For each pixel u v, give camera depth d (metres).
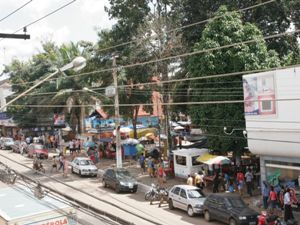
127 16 38.94
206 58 29.33
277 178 24.80
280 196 23.83
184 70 36.62
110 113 45.38
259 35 29.23
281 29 36.47
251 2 35.00
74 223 12.08
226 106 29.36
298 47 37.31
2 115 73.00
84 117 50.91
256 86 25.14
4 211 11.73
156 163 37.47
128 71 39.19
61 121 57.44
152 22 36.12
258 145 25.39
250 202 26.17
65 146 50.72
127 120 49.16
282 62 32.25
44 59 54.44
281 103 23.77
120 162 34.69
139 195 30.61
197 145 37.00
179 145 41.38
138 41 36.00
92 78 43.88
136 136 46.75
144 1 38.56
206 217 23.67
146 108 44.59
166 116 37.59
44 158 49.03
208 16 35.41
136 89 41.47
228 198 22.84
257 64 28.53
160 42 36.28
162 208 26.77
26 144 53.75
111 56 41.22
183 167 32.97
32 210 11.72
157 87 38.22
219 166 30.22
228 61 29.30
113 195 30.56
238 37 28.94
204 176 30.50
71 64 12.30
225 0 35.41
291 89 23.12
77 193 31.09
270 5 34.53
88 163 38.75
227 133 29.38
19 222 11.01
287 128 23.55
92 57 42.88
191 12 37.56
